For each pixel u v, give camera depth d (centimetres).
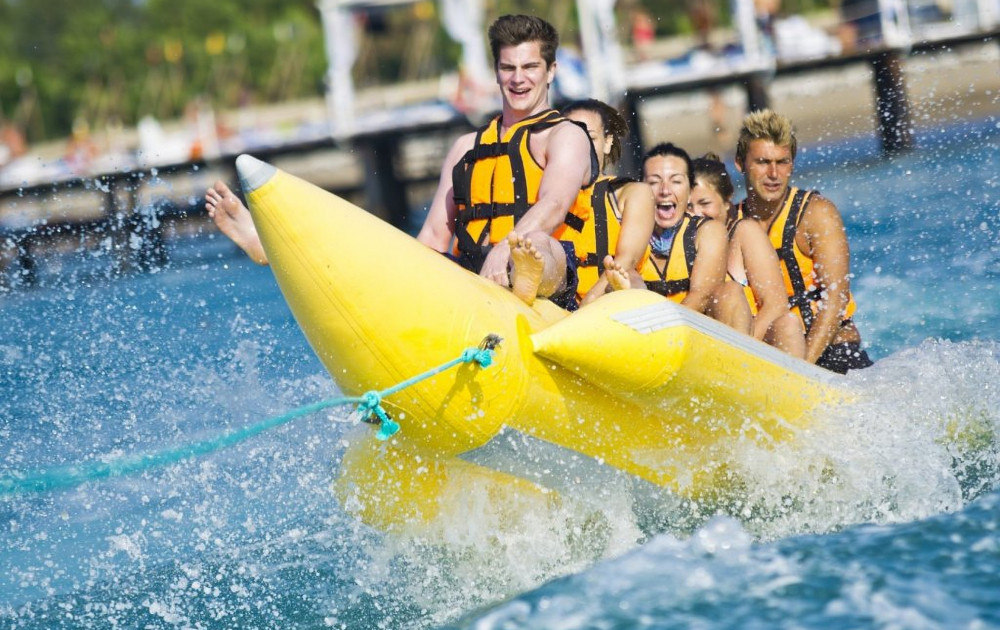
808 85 6341
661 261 1608
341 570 1309
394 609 1207
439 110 5697
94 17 12719
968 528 1120
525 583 1223
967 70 5216
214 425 1566
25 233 3581
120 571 1355
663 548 1150
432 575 1274
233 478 1462
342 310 1107
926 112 4841
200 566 1342
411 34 11469
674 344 1188
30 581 1352
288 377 1644
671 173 1605
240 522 1428
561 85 5359
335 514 1394
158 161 5647
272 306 2706
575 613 1026
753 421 1302
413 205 6181
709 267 1592
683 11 11156
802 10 9350
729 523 1184
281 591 1270
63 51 12938
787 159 1705
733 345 1273
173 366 1973
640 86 5219
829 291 1689
